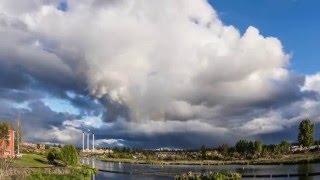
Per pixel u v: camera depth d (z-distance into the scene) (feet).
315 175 426.92
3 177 335.26
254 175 433.07
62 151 563.48
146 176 506.07
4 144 535.60
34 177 367.25
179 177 402.72
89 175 490.49
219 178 385.29
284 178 405.59
